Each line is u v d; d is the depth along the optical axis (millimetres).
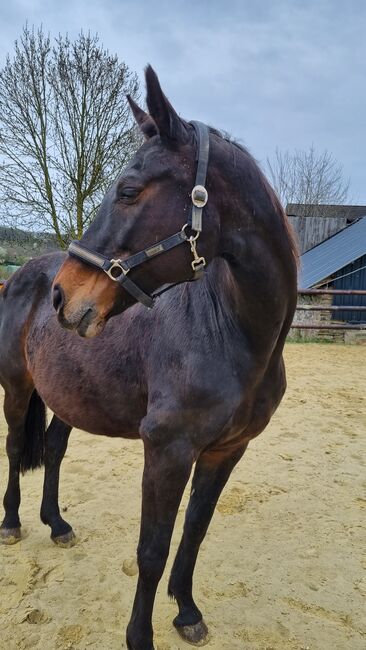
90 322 1288
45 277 2242
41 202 12117
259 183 1392
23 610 1905
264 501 2918
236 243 1339
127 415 1743
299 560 2320
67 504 2816
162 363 1505
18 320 2256
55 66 11758
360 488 3131
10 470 2436
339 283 10391
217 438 1505
